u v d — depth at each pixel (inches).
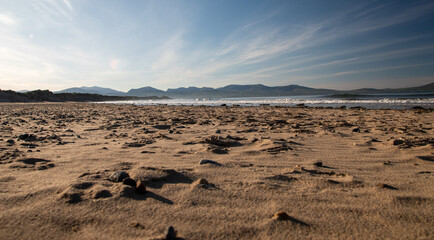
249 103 1015.6
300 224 54.9
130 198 66.8
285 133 200.2
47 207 60.6
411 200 66.7
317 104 792.3
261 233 51.4
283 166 102.1
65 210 59.3
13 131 212.4
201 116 386.9
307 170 95.7
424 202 65.4
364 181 83.0
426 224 54.4
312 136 183.2
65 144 150.0
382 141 158.7
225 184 79.4
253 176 87.6
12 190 71.1
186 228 52.9
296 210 61.7
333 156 120.4
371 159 114.0
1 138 171.2
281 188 76.7
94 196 66.5
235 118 344.5
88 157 114.9
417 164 104.6
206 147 133.8
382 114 396.2
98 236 49.4
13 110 587.2
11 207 60.4
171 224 54.6
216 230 52.3
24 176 85.1
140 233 50.6
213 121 303.4
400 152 126.0
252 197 69.5
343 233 51.4
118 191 69.6
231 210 61.5
